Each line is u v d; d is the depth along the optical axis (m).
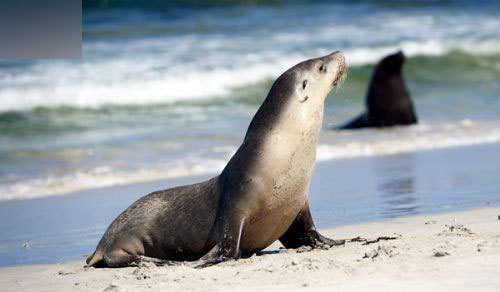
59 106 88.56
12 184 54.88
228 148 65.06
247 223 29.89
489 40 125.38
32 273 30.92
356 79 107.12
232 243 29.39
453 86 103.31
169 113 87.31
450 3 171.62
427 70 113.12
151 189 51.16
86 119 84.38
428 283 21.55
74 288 26.62
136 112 88.06
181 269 27.38
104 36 130.50
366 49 118.75
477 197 41.09
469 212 36.41
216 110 88.94
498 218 33.34
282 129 30.22
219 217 30.22
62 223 42.47
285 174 30.02
